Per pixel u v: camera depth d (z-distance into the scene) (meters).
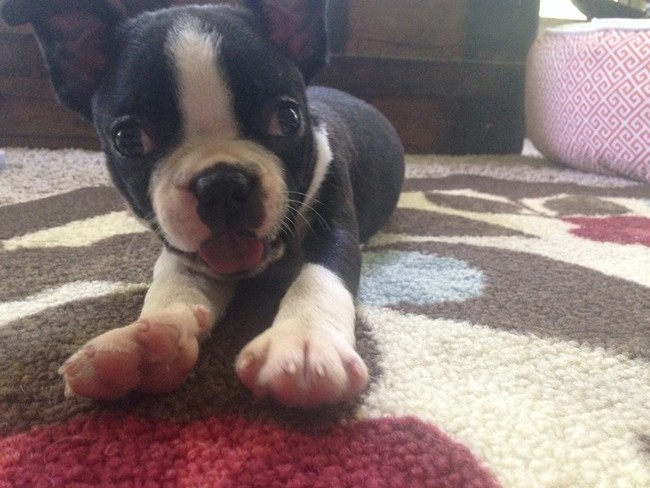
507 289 0.25
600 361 0.19
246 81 0.20
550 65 0.62
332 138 0.27
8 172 0.50
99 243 0.31
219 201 0.19
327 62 0.26
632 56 0.54
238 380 0.17
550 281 0.26
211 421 0.15
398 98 0.68
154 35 0.21
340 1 0.64
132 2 0.49
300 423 0.15
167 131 0.20
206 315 0.19
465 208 0.42
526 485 0.13
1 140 0.63
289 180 0.22
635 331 0.21
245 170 0.20
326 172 0.25
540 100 0.65
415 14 0.67
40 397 0.16
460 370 0.18
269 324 0.21
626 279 0.27
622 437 0.15
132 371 0.15
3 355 0.19
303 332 0.17
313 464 0.14
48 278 0.26
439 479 0.13
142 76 0.20
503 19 0.69
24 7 0.23
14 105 0.63
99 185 0.46
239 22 0.22
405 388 0.17
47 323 0.21
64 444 0.14
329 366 0.15
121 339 0.15
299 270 0.22
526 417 0.16
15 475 0.13
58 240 0.32
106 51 0.23
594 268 0.28
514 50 0.70
